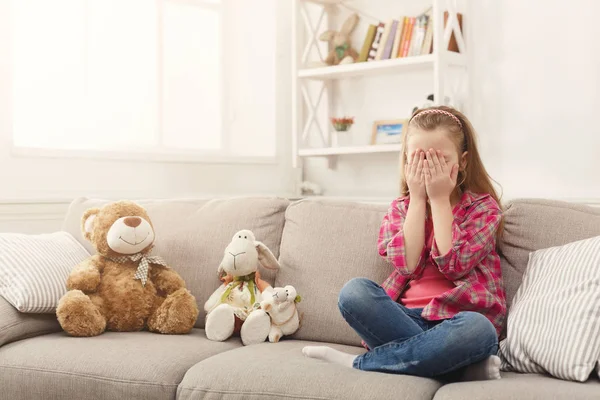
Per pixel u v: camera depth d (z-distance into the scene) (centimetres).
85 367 181
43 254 220
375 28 396
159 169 378
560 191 350
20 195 320
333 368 167
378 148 379
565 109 347
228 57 423
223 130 421
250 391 163
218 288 224
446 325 161
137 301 217
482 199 197
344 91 431
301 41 414
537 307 170
